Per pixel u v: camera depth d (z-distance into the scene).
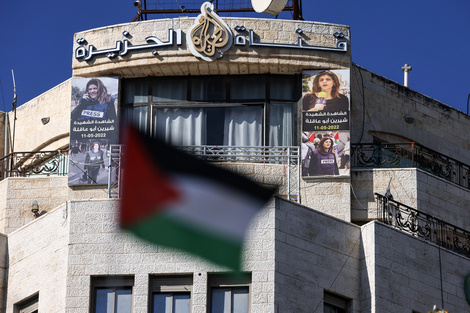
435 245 42.03
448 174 47.72
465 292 42.00
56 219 40.38
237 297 38.59
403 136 48.91
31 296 40.41
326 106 45.19
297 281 39.12
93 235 39.38
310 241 39.91
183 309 38.53
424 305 40.97
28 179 46.44
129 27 46.16
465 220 46.16
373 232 40.78
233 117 46.03
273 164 44.44
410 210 44.59
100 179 44.72
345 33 46.00
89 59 46.16
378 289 40.16
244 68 45.91
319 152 44.75
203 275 38.59
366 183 45.06
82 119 45.50
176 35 45.81
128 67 45.88
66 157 47.12
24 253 41.06
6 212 46.12
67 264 39.12
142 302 38.44
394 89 49.25
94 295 38.88
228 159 45.22
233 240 39.03
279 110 45.91
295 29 45.88
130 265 38.91
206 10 45.94
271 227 39.22
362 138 47.75
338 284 40.12
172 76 46.41
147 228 39.31
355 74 48.28
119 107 45.88
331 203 44.31
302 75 45.69
